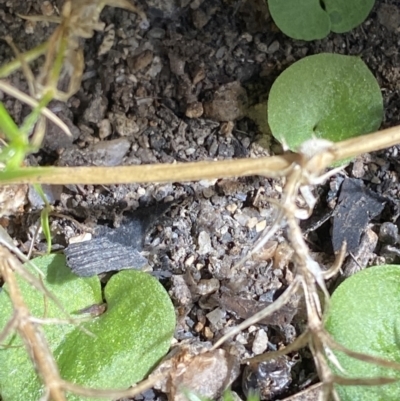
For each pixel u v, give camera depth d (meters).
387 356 0.06
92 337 0.07
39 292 0.07
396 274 0.07
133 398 0.07
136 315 0.07
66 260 0.07
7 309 0.07
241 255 0.07
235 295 0.07
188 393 0.06
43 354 0.05
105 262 0.07
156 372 0.07
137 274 0.07
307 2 0.07
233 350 0.07
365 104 0.07
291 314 0.07
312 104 0.07
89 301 0.07
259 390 0.07
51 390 0.05
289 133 0.07
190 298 0.07
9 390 0.07
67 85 0.07
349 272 0.07
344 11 0.07
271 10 0.07
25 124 0.05
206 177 0.05
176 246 0.07
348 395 0.06
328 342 0.05
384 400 0.06
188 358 0.07
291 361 0.07
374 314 0.07
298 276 0.05
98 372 0.07
